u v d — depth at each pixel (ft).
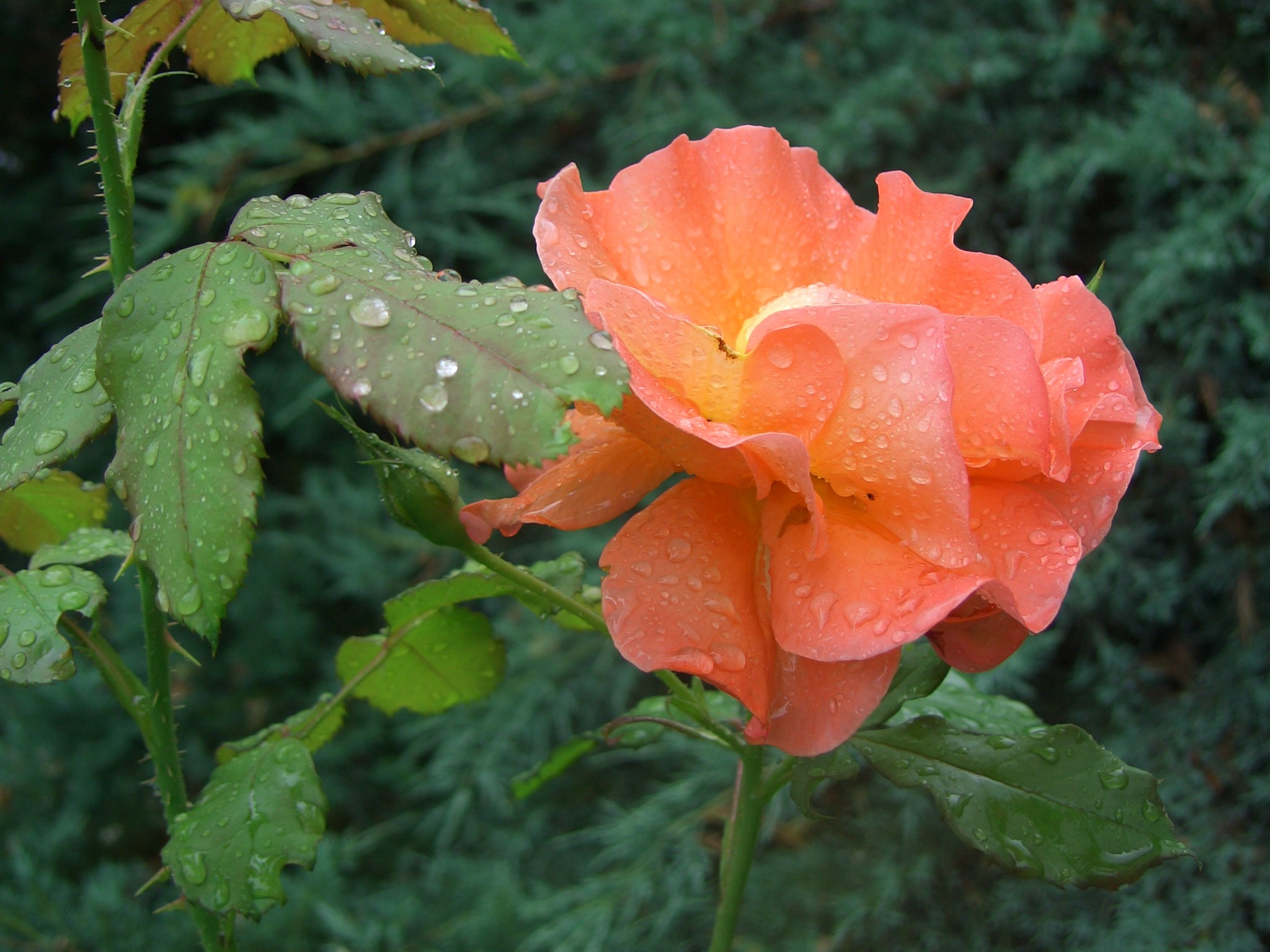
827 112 2.41
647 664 0.95
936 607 0.91
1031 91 2.30
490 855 2.56
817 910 2.12
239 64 1.11
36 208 3.17
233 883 0.99
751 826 1.12
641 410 0.95
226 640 2.93
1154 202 2.15
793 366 0.96
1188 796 1.95
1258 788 1.88
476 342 0.87
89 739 2.76
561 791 2.57
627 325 0.97
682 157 1.10
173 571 0.87
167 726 1.08
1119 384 1.02
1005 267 1.02
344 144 2.81
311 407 2.90
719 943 1.14
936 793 1.04
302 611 2.94
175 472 0.87
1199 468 2.04
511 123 2.75
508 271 2.57
